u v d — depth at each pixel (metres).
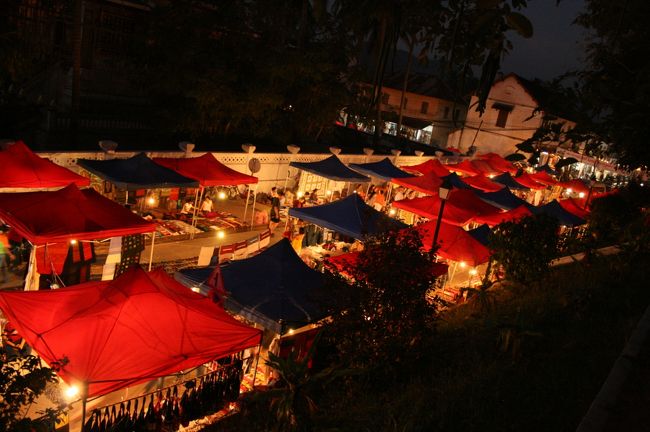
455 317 11.55
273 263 10.78
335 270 8.67
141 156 15.98
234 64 24.59
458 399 6.40
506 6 3.16
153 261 14.44
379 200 23.16
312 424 6.60
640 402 5.59
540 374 7.10
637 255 13.00
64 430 7.50
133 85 24.59
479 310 11.60
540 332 8.16
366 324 8.05
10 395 4.98
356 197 16.09
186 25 22.98
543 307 10.27
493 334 9.05
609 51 5.39
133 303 7.92
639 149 5.29
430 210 18.22
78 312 7.76
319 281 10.81
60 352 7.14
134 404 7.83
